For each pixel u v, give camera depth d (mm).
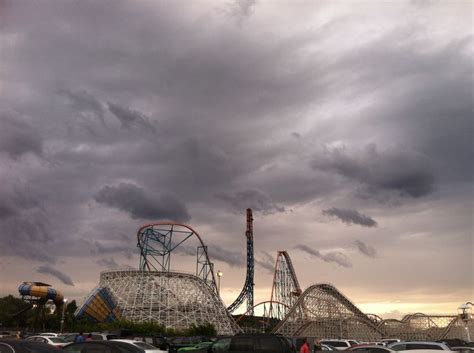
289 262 172250
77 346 27031
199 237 165500
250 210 188375
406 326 134250
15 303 179250
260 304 171375
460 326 126625
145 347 30141
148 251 161625
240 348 32156
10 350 17609
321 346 53594
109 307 139875
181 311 155375
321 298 144000
